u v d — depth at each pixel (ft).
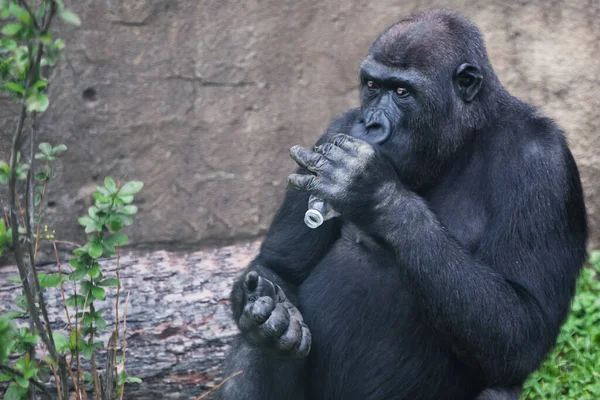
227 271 44.78
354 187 27.68
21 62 24.32
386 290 30.83
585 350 42.73
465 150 31.14
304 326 29.89
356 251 31.78
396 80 29.86
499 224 30.01
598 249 50.11
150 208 47.88
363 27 49.03
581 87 49.88
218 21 47.57
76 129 46.39
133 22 46.60
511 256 29.73
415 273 28.27
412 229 28.22
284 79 48.70
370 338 30.96
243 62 48.14
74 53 45.93
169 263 45.78
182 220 48.37
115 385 30.37
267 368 32.37
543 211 29.91
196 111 47.93
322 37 48.75
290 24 48.39
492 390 30.12
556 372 41.52
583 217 31.99
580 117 49.96
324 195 27.68
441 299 28.25
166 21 46.98
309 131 49.29
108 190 27.76
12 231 25.09
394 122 30.04
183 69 47.52
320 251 33.73
